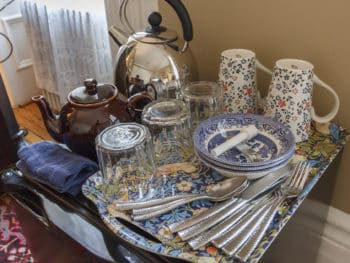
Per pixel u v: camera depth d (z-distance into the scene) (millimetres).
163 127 709
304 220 649
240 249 508
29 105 2330
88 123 714
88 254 582
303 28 732
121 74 843
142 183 649
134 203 602
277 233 540
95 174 690
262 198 598
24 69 2277
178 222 563
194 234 535
